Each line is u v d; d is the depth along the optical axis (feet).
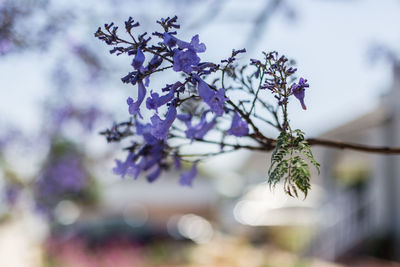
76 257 39.52
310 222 46.03
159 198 91.25
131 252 42.50
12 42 10.80
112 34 4.27
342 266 35.94
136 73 4.32
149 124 5.76
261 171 76.38
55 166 31.35
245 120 4.98
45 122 27.91
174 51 4.29
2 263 44.78
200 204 91.61
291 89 4.32
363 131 41.57
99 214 56.08
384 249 37.83
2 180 31.60
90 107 26.25
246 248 44.70
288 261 38.40
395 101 38.01
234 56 4.32
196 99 5.59
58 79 21.49
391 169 38.96
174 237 50.08
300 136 3.91
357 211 40.34
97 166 31.89
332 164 48.03
